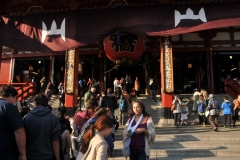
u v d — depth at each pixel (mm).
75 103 13766
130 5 12773
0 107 3807
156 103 17953
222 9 12156
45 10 13445
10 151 3764
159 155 8531
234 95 19438
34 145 4090
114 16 12719
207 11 12227
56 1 12773
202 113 13414
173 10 12414
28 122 4180
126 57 14789
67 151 6000
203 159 7875
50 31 13047
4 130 3768
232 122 14688
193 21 12156
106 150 3084
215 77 22000
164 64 13914
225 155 8367
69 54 14156
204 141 9500
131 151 5270
